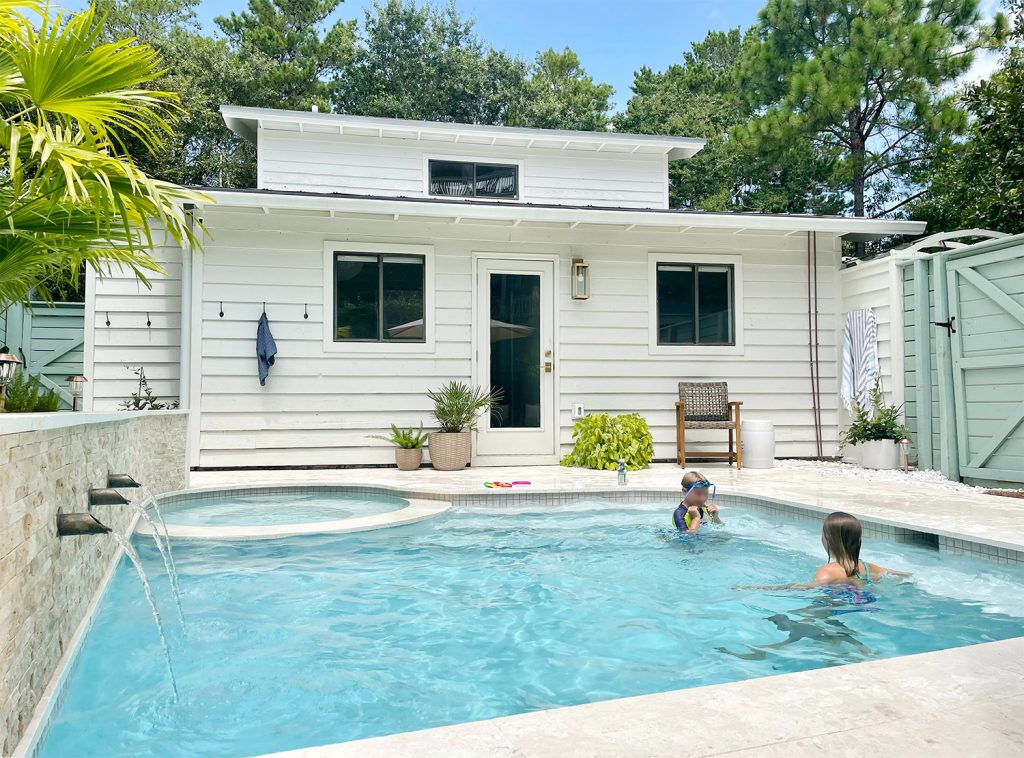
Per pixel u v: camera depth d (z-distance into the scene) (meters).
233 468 9.01
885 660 2.33
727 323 10.41
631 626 3.81
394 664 3.32
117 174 3.45
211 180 22.50
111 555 4.50
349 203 8.60
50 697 2.51
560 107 27.83
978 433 7.77
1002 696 2.02
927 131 17.11
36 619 2.42
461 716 2.79
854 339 10.03
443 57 27.27
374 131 11.49
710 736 1.76
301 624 3.87
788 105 17.77
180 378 8.96
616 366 10.08
